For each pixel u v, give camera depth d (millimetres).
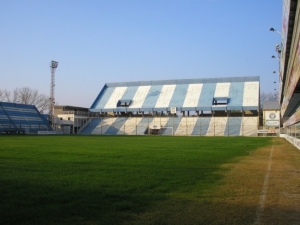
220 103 82500
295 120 32500
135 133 82000
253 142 42125
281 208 8039
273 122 72250
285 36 21234
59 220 6734
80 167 14891
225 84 87688
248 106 77000
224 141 44750
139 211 7523
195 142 41219
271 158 20984
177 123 82875
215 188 10430
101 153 22844
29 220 6703
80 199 8477
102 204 8016
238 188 10523
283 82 36938
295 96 32000
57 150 25172
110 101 91875
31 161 17219
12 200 8242
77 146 30453
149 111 86562
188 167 15531
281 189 10469
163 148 29047
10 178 11531
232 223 6758
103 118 89812
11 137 52125
